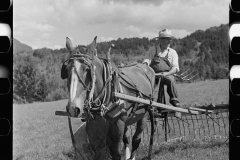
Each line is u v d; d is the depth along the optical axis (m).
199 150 6.23
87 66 3.81
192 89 34.53
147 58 6.55
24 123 14.96
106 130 4.54
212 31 197.00
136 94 4.99
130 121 5.01
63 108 27.06
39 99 62.00
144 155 6.20
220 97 23.47
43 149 7.61
